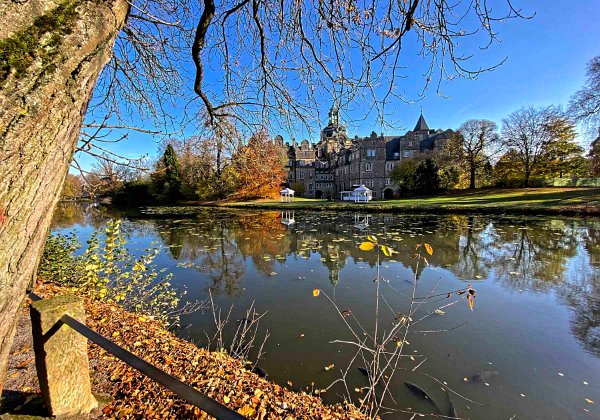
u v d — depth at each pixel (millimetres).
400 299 5719
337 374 3371
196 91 2699
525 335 4289
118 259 4977
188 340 4109
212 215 23797
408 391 3096
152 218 21641
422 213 20891
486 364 3588
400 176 38875
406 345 4027
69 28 724
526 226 13773
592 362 3643
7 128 623
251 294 6070
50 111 704
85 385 1926
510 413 2822
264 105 2918
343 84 2521
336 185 55062
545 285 6391
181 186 35969
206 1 2135
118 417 1953
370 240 1922
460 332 4387
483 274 7191
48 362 1728
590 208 15664
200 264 8570
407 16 1972
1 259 658
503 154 33406
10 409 1888
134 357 1174
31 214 719
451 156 34375
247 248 10641
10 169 644
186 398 924
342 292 6121
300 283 6727
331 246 10578
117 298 4359
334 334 4332
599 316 4898
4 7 638
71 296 1873
